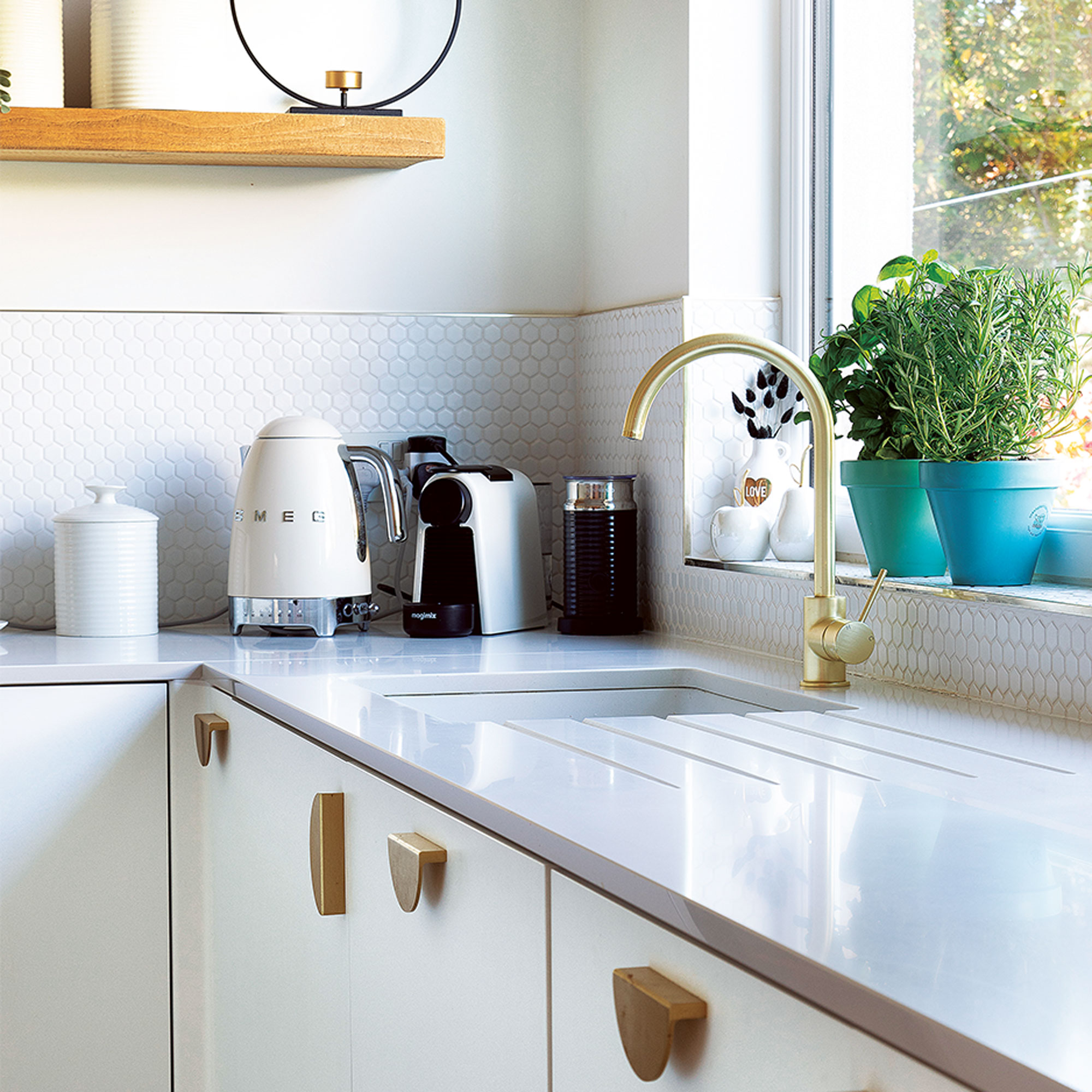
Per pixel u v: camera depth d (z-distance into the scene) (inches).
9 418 97.0
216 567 100.1
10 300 96.7
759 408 89.7
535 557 95.9
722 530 84.4
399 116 94.8
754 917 27.7
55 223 97.0
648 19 93.6
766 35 89.7
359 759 51.4
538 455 105.3
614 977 31.7
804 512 82.6
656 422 92.2
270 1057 67.0
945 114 78.8
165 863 80.0
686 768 44.5
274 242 100.3
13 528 97.2
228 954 75.0
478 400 104.1
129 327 98.3
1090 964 24.8
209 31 97.4
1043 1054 20.7
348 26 100.3
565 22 105.0
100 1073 80.2
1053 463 63.6
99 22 94.1
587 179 104.9
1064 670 57.0
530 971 37.7
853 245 86.9
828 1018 25.2
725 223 89.0
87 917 79.2
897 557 70.3
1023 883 30.4
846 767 45.2
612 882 32.6
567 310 105.7
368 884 51.6
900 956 25.3
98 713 78.5
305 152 93.3
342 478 91.9
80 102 97.5
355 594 91.8
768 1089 27.1
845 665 67.4
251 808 68.8
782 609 78.5
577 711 74.1
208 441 99.7
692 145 88.2
